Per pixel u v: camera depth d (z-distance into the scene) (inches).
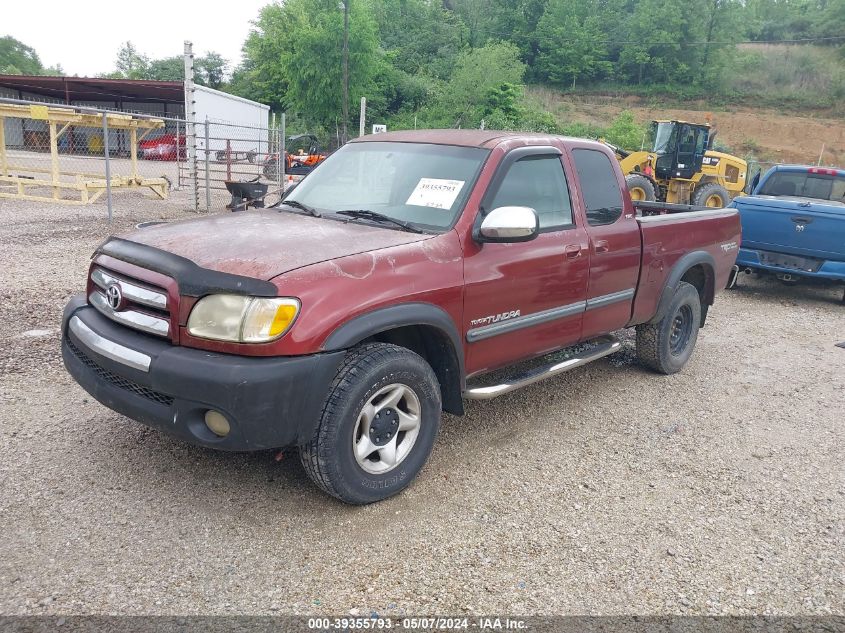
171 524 126.5
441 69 2876.5
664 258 214.1
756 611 113.2
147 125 663.8
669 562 125.9
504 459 164.9
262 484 142.9
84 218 530.3
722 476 163.3
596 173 193.0
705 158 762.2
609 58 3818.9
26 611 101.3
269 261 124.4
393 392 136.1
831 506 151.0
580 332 187.2
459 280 144.7
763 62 3651.6
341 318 122.6
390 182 165.9
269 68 2425.0
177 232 143.0
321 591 111.0
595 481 156.4
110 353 126.6
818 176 410.9
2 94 1683.1
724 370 249.4
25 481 137.7
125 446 155.6
